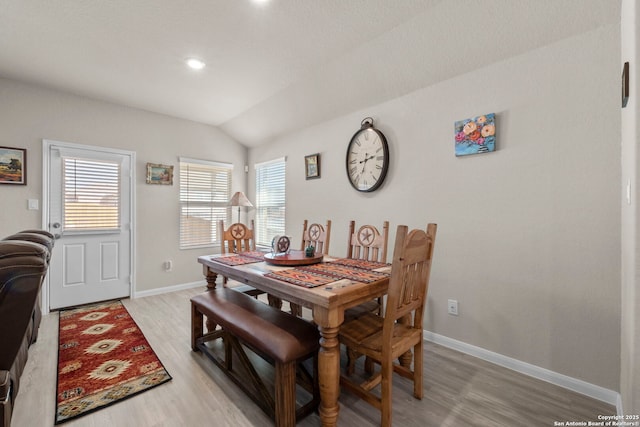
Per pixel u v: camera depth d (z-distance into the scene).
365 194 3.04
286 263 2.14
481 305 2.23
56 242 3.25
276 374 1.50
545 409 1.65
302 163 3.80
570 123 1.83
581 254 1.80
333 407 1.48
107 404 1.69
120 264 3.68
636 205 0.96
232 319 1.86
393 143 2.78
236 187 4.77
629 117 1.14
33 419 1.57
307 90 3.14
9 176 2.97
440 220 2.46
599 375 1.74
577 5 1.66
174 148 4.11
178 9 1.96
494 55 2.08
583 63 1.77
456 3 1.86
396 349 1.52
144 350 2.35
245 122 4.18
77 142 3.36
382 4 1.90
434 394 1.80
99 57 2.57
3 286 1.22
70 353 2.29
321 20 2.06
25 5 1.91
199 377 1.97
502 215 2.11
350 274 1.87
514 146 2.05
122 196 3.68
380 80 2.65
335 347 1.50
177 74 2.88
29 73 2.86
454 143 2.36
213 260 2.38
